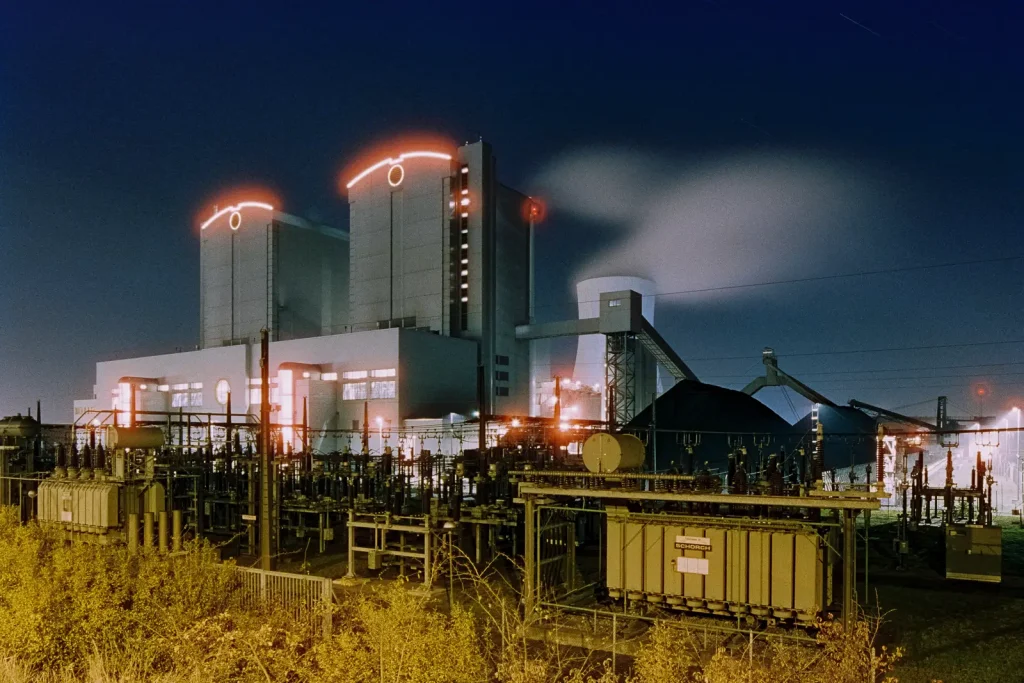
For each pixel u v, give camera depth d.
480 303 74.62
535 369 87.25
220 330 92.12
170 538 20.52
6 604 13.30
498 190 82.19
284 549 23.06
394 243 78.81
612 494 13.13
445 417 62.25
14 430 25.47
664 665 10.05
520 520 21.81
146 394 83.25
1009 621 14.56
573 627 13.28
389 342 65.50
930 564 20.36
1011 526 28.61
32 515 24.33
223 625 11.71
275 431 30.25
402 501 23.28
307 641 11.82
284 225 89.00
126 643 11.83
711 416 40.09
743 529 12.84
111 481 20.97
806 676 9.91
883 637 13.44
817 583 12.17
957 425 59.97
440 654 10.25
